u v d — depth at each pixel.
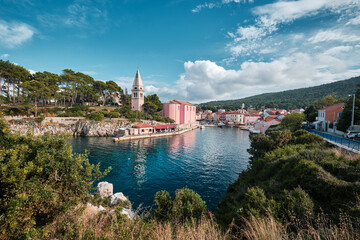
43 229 3.69
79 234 3.95
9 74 54.38
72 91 72.19
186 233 4.61
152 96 105.44
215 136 67.00
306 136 19.70
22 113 53.22
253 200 8.42
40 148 4.84
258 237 4.27
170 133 65.81
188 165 29.94
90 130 55.53
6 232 3.21
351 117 28.38
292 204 7.23
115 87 94.38
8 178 3.47
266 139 21.77
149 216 8.85
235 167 29.16
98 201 14.01
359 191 7.20
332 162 10.55
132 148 41.41
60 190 4.69
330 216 6.73
